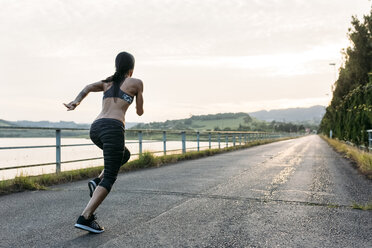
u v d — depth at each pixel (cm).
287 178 730
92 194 340
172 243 300
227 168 948
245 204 462
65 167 956
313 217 394
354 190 580
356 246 294
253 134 3145
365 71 1784
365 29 1745
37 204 462
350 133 1827
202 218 387
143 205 454
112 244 296
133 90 345
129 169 916
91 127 347
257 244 299
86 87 348
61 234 325
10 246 291
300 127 17950
